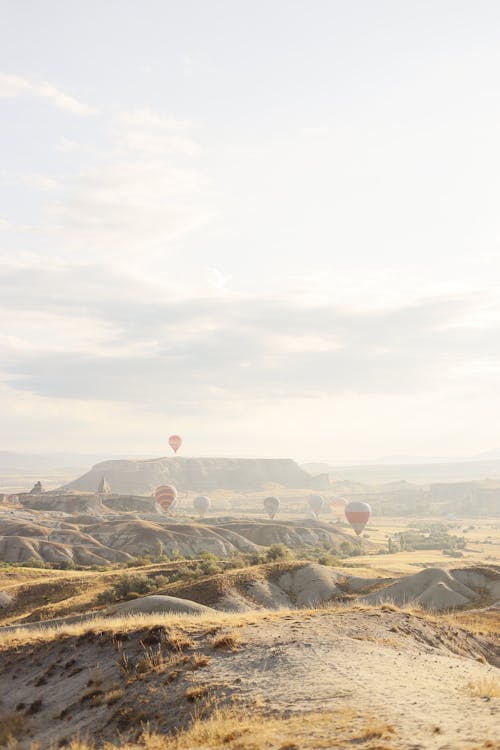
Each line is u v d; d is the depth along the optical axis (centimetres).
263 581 7631
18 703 2366
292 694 1767
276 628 2655
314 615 3047
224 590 7194
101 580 9162
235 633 2495
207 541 18225
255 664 2130
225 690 1917
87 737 1867
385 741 1231
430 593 7162
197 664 2181
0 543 15925
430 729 1304
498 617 5253
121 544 17712
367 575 9169
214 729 1539
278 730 1435
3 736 2100
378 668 2059
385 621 3006
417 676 2019
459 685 1942
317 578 7794
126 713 1955
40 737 2030
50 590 8850
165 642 2456
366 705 1568
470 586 7512
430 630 3066
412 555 19562
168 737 1645
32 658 2714
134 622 2864
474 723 1331
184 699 1930
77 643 2697
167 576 9319
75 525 19700
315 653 2217
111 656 2491
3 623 7419
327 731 1369
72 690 2317
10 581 10350
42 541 16225
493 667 2666
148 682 2153
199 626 2677
